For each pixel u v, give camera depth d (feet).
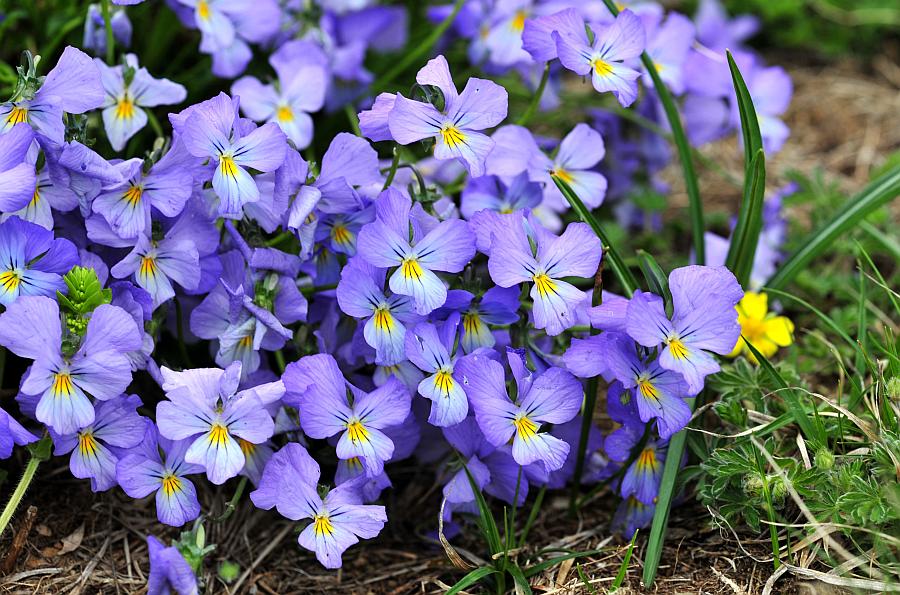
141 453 1.90
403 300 1.91
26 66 1.90
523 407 1.91
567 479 2.06
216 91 2.24
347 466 1.95
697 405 2.01
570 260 1.91
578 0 2.20
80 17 2.13
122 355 1.85
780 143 2.26
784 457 1.96
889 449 1.89
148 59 2.22
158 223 1.93
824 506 1.89
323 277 1.99
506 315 1.93
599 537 2.00
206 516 1.92
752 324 2.10
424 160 2.18
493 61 2.21
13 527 1.96
